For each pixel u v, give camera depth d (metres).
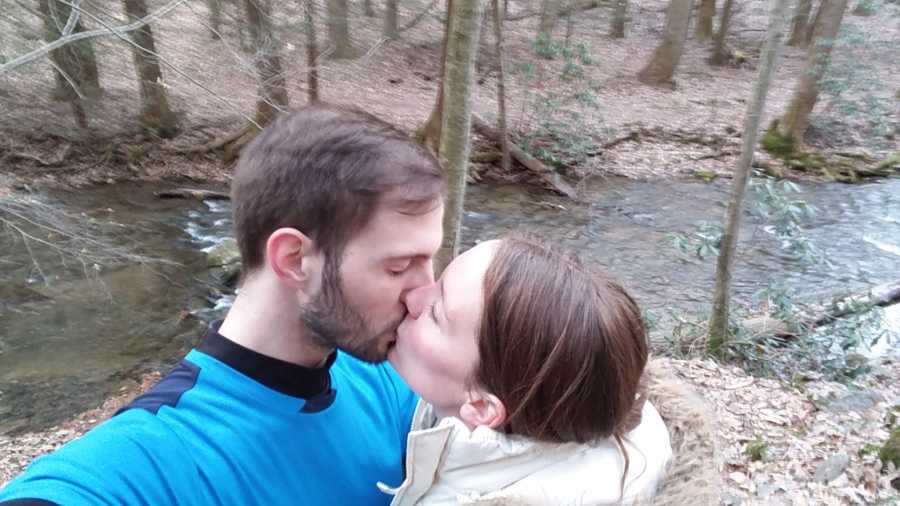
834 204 10.41
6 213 5.60
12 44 5.53
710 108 15.10
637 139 13.09
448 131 3.68
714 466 0.96
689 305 6.88
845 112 12.50
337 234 0.84
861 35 12.07
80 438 0.84
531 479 0.87
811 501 3.24
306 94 10.84
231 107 4.97
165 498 0.82
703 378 4.71
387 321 0.92
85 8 5.84
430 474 0.93
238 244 0.94
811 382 4.91
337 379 1.10
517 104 13.16
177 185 10.30
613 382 0.84
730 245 5.05
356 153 0.84
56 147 10.16
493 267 0.88
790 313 5.93
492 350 0.84
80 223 6.81
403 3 14.59
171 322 6.62
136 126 10.80
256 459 0.91
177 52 6.70
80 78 9.00
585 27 21.31
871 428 3.99
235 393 0.92
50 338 6.19
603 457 0.90
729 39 21.70
